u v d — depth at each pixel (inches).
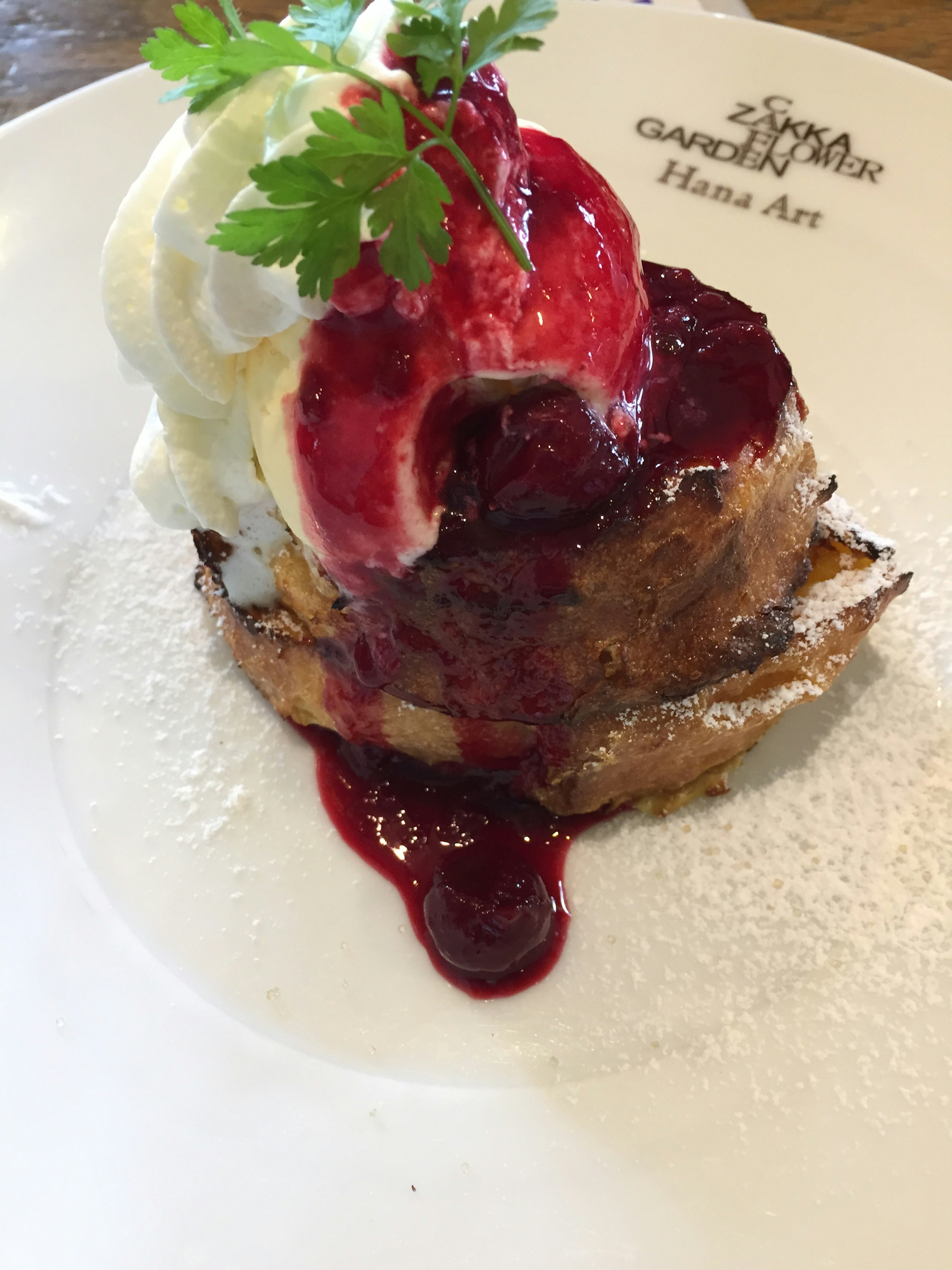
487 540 5.8
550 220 5.6
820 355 9.6
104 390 9.4
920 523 8.8
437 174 5.1
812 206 10.1
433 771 7.8
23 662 8.3
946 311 9.6
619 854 7.6
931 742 7.8
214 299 5.6
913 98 10.2
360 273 5.1
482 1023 6.9
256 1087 6.5
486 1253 5.8
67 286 9.7
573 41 10.6
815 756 7.9
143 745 8.1
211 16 5.6
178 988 7.0
